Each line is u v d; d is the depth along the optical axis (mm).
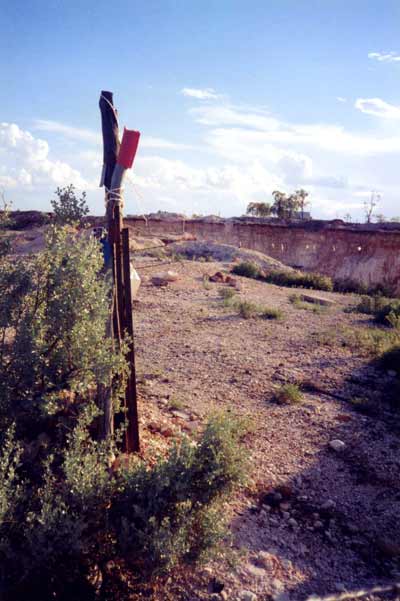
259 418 6980
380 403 7820
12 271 4332
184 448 3904
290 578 4062
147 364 8984
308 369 9180
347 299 18984
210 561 4070
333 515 5000
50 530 3234
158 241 29500
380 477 5742
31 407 4000
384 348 10102
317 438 6539
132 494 3705
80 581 3510
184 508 3682
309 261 51031
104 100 4988
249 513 4855
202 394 7664
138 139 4820
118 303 5113
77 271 4207
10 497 3391
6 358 4141
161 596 3670
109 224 5000
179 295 16156
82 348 4199
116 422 5066
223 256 29281
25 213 31125
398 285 45281
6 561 3229
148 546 3387
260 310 14188
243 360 9469
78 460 3688
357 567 4316
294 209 102062
